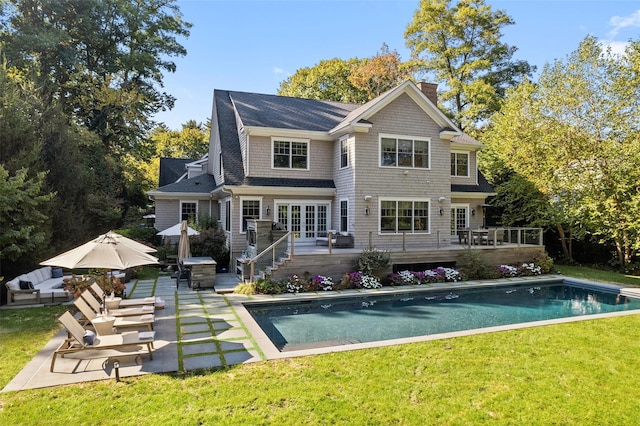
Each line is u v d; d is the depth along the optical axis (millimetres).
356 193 15930
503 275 15742
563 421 4543
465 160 20719
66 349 5809
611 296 13188
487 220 23828
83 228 15438
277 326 9367
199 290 12516
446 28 31219
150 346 6645
